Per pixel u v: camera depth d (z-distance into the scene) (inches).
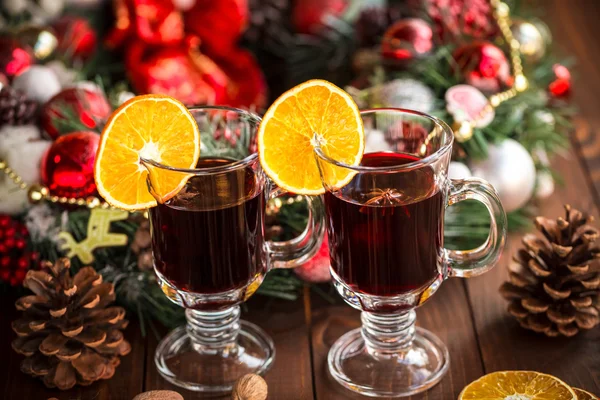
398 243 23.3
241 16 37.3
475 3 32.7
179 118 23.6
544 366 25.7
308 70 36.8
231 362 26.0
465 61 30.9
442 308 27.9
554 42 42.1
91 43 36.1
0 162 27.8
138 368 26.1
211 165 25.0
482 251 24.7
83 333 25.5
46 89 30.7
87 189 27.3
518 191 29.7
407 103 29.9
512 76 31.8
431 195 23.3
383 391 25.0
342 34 36.0
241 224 23.8
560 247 25.9
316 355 26.4
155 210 24.0
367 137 25.1
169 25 36.7
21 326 25.4
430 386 25.2
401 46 31.8
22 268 27.3
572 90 38.6
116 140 23.1
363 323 26.0
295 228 28.2
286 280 28.2
